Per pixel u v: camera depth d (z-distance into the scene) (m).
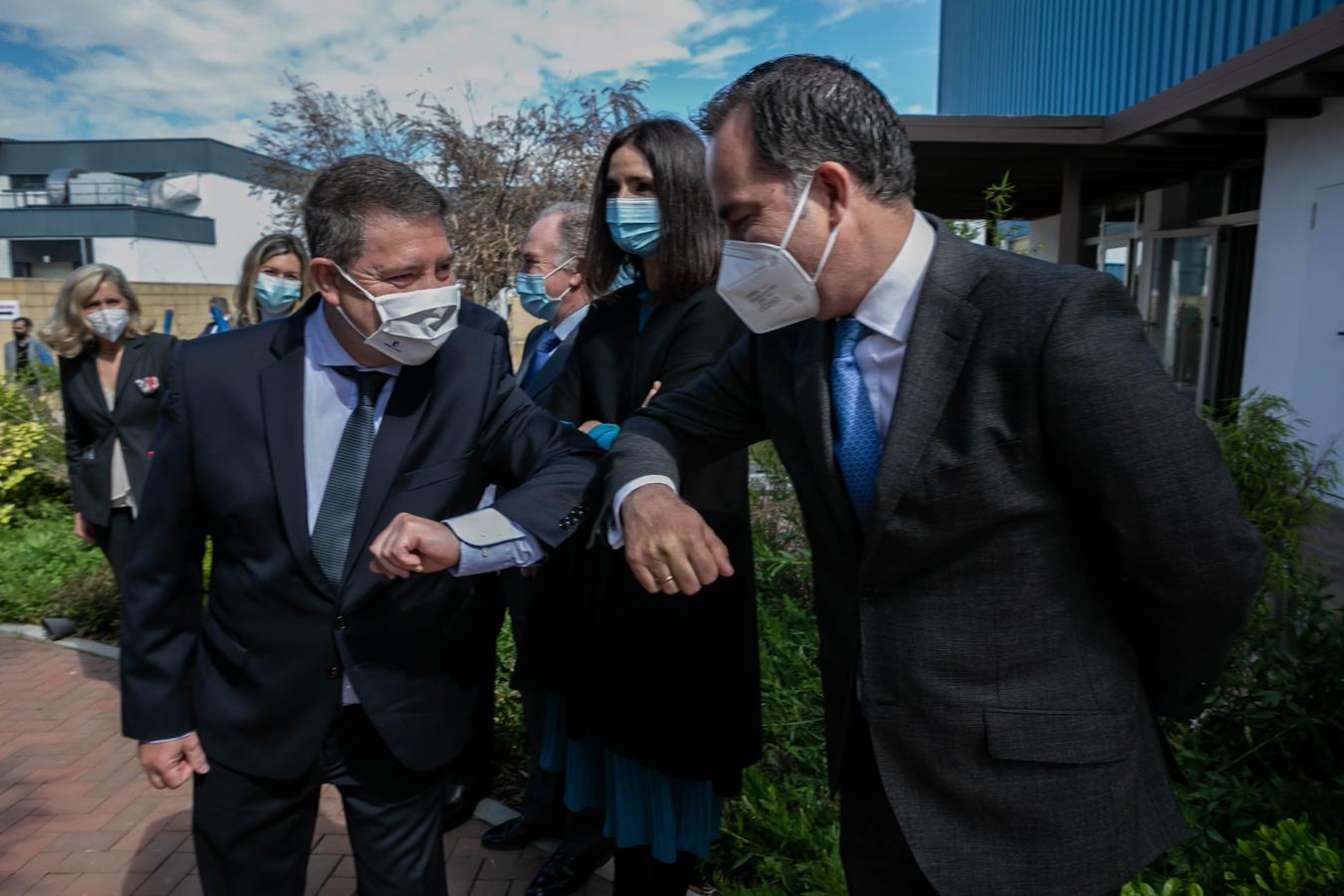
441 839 1.86
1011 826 1.34
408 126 9.14
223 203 35.69
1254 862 2.09
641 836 2.29
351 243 1.47
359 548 1.60
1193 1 8.05
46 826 3.07
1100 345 1.18
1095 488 1.22
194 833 1.74
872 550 1.36
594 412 2.36
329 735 1.68
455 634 1.74
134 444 4.11
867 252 1.31
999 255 1.31
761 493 4.25
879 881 1.59
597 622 2.19
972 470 1.26
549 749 2.60
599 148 9.27
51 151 37.41
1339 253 6.33
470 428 1.72
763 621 3.71
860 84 1.30
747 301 1.41
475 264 9.27
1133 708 1.36
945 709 1.35
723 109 1.35
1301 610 2.97
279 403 1.60
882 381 1.39
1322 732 2.83
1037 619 1.32
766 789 2.74
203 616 1.75
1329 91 5.91
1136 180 10.00
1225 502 1.21
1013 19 13.66
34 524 6.60
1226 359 9.04
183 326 18.78
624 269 2.44
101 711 4.00
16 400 7.27
